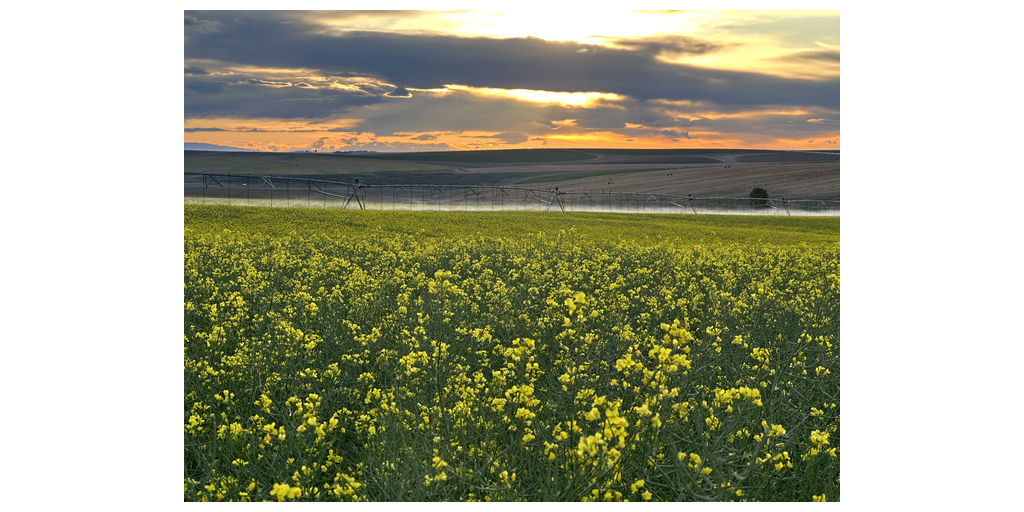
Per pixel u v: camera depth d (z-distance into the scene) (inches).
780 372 235.6
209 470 181.6
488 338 255.4
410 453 175.0
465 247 723.4
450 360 240.4
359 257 640.4
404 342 246.8
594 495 161.5
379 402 220.1
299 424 198.2
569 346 242.5
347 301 384.2
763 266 612.4
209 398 231.9
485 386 225.3
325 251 703.1
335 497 179.9
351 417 219.1
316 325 318.7
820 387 238.4
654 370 183.8
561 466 166.6
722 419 195.3
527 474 182.2
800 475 195.3
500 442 188.4
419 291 422.3
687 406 183.9
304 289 406.6
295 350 253.1
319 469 187.3
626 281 482.0
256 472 183.8
